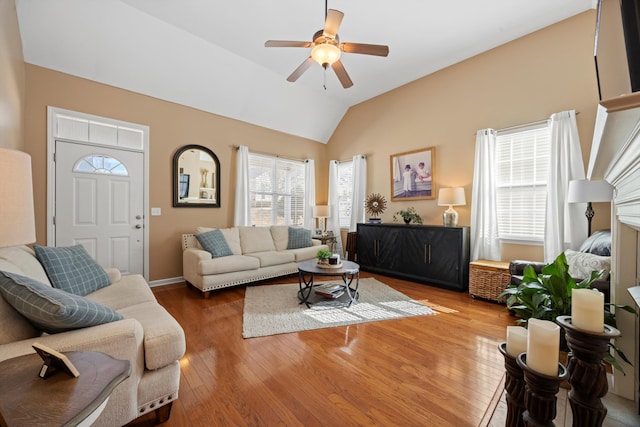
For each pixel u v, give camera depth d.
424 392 1.65
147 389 1.33
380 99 5.30
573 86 3.18
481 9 3.06
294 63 4.22
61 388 0.76
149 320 1.59
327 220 6.07
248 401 1.57
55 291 1.20
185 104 4.23
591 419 0.96
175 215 4.13
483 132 3.77
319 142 6.25
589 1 2.96
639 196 1.03
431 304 3.22
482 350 2.15
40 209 3.08
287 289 3.79
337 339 2.33
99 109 3.48
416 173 4.69
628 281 1.53
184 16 3.18
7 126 2.29
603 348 0.95
